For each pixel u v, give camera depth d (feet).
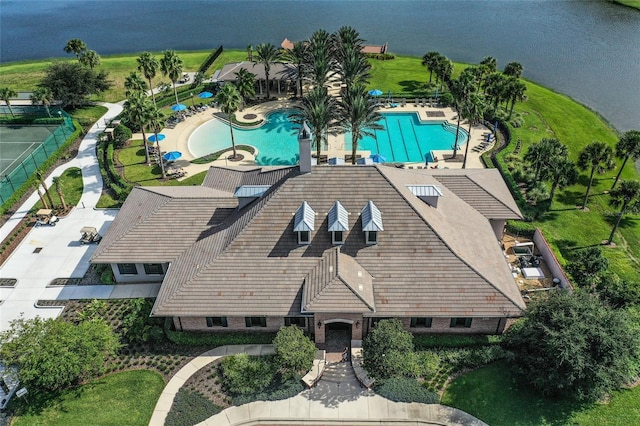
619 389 106.83
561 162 154.71
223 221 137.49
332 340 119.85
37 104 253.03
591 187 179.93
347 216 120.16
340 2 561.84
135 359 115.85
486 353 112.68
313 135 181.57
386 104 251.19
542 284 134.82
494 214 142.92
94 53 292.20
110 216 169.99
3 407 105.81
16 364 109.60
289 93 269.64
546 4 500.33
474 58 342.23
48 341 103.40
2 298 136.36
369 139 222.07
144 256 131.85
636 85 285.02
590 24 416.26
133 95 186.09
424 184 140.15
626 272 138.41
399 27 434.30
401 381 109.29
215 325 120.67
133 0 635.25
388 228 119.96
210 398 106.93
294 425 102.58
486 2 531.09
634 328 106.22
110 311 130.00
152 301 131.64
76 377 110.11
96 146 220.02
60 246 156.04
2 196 177.99
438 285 114.83
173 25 481.05
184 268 123.75
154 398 106.93
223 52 355.97
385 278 116.26
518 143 209.77
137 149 214.90
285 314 112.68
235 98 196.13
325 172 123.13
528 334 104.88
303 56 247.70
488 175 158.10
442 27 429.38
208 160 205.26
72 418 103.40
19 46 428.15
